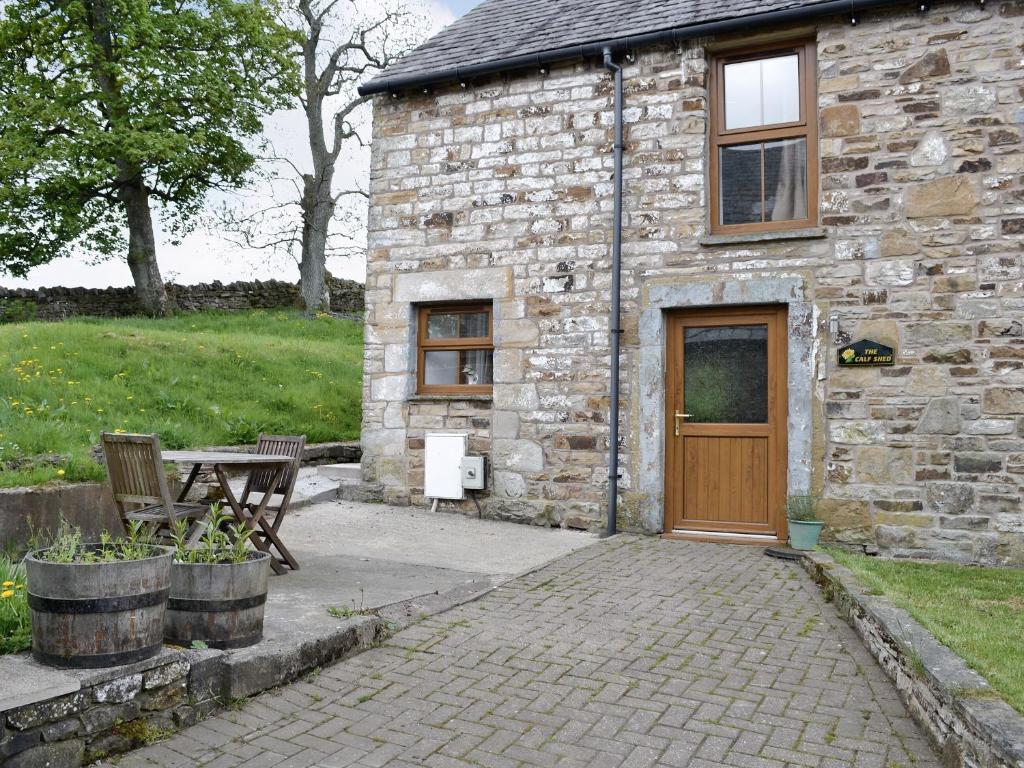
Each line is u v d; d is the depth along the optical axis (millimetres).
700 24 7188
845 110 6820
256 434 9258
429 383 8414
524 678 3816
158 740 3141
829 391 6727
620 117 7477
